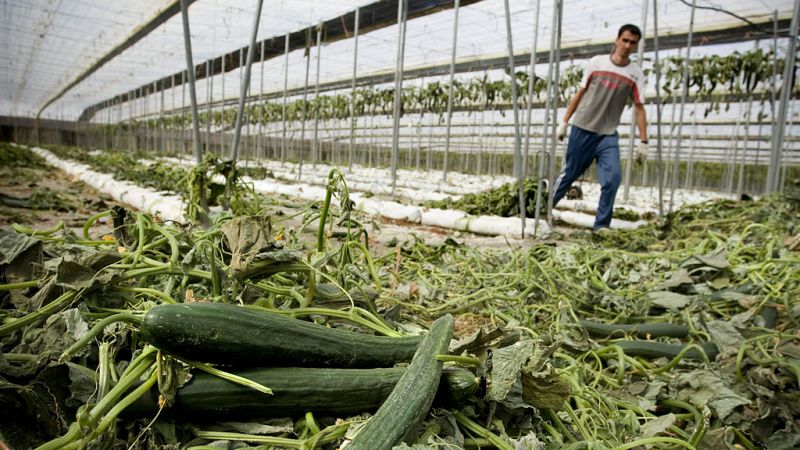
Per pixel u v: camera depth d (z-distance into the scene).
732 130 31.75
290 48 20.61
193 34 19.20
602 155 8.41
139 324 1.65
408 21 16.31
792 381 2.75
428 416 1.82
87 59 27.03
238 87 32.50
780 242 5.32
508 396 1.95
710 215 8.15
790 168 29.61
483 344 1.99
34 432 1.60
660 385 2.79
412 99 26.72
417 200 13.21
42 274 2.28
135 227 2.63
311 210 3.35
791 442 2.36
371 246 5.97
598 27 16.53
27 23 20.02
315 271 2.27
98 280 2.06
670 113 27.47
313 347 1.81
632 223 9.61
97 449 1.52
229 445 1.68
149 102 45.22
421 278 4.21
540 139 30.91
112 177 13.33
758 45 16.98
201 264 2.55
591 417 2.26
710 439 2.23
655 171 34.75
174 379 1.61
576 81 20.50
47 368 1.62
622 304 4.08
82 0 15.62
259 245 2.11
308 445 1.62
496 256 5.17
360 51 21.23
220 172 3.92
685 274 4.46
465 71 23.34
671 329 3.64
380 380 1.79
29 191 10.79
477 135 36.69
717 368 3.07
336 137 34.06
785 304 3.84
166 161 26.95
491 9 14.77
